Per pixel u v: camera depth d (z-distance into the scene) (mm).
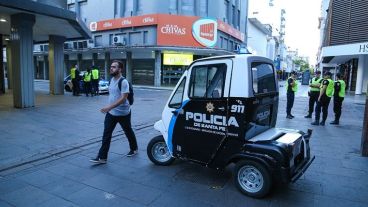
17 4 9930
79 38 17656
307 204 3975
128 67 30734
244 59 4184
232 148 4395
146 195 4219
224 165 4492
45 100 14648
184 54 29375
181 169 5215
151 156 5414
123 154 6051
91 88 17234
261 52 54219
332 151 6449
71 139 7113
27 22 11227
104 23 31172
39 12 10891
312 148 6684
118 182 4656
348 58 25500
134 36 29203
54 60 17156
